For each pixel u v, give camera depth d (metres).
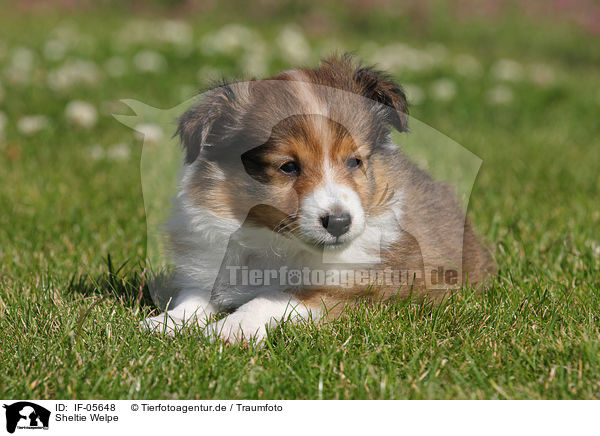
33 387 3.58
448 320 4.36
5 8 22.20
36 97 11.35
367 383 3.63
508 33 21.88
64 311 4.48
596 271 5.30
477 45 21.61
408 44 19.91
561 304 4.60
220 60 14.17
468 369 3.74
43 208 6.98
